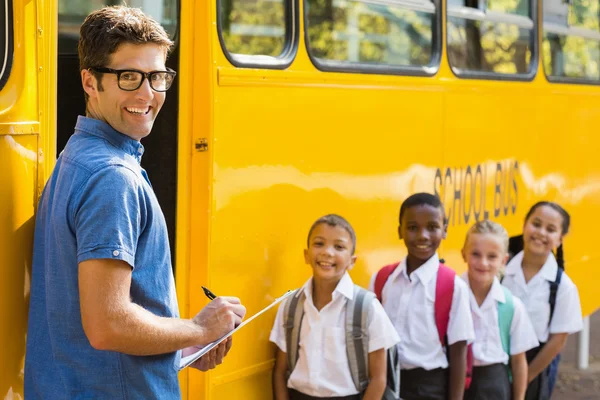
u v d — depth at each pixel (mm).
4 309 2859
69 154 2633
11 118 2900
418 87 5332
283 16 4406
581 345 8195
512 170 6332
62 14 4031
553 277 5348
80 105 4180
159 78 2699
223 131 4070
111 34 2615
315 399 4301
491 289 4918
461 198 5797
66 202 2545
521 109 6402
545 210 5355
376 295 4828
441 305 4676
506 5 6250
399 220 4887
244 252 4227
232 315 2824
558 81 6848
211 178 4020
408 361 4668
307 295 4324
